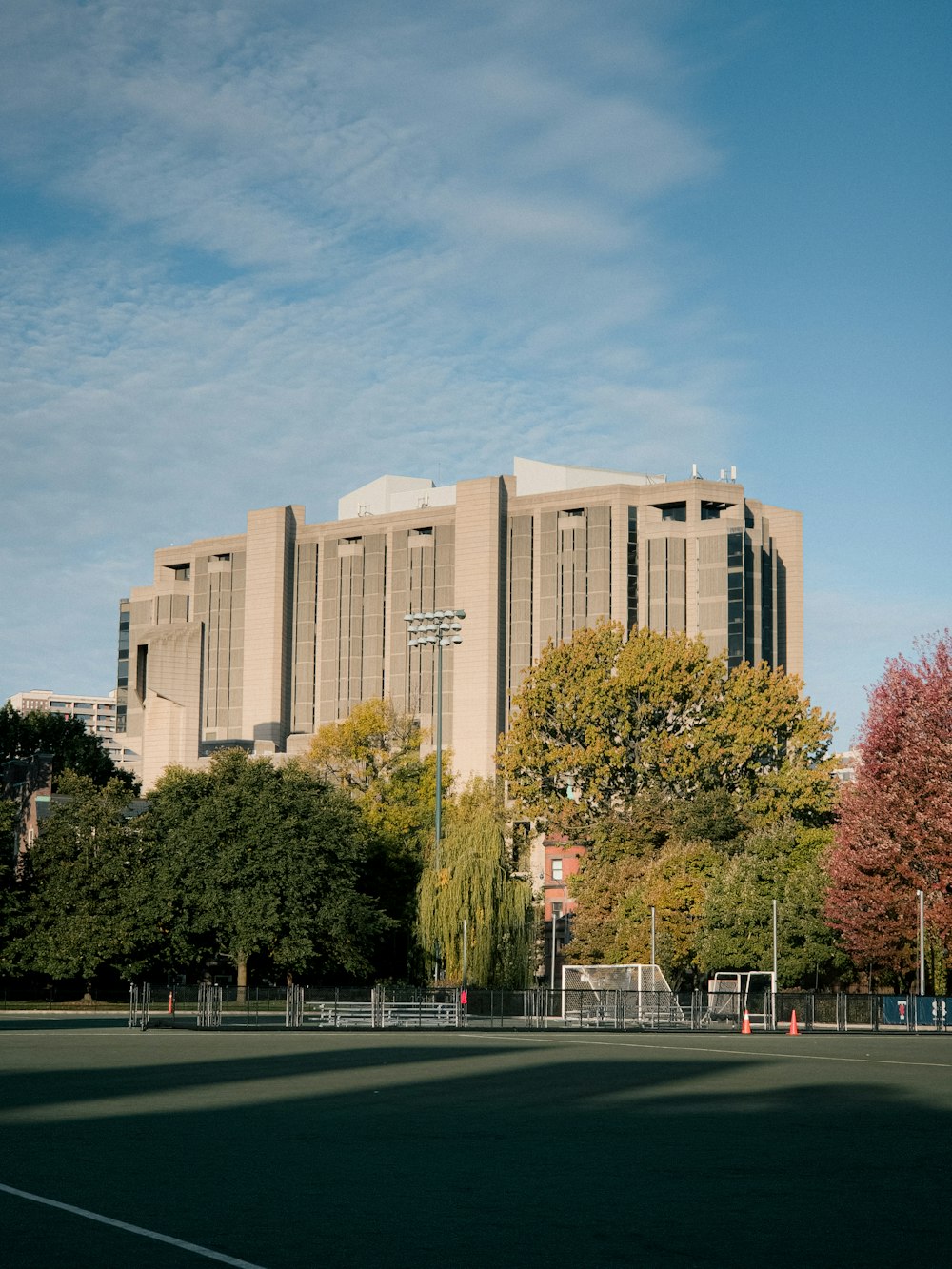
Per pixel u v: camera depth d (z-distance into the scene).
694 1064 41.00
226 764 94.50
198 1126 22.95
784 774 110.81
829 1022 73.00
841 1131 23.78
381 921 90.50
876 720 84.06
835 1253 13.39
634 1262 12.83
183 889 87.25
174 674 153.12
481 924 86.38
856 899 82.25
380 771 107.50
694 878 99.69
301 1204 15.66
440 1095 29.70
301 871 86.81
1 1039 51.09
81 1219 14.39
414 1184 17.31
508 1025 71.56
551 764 113.56
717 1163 19.56
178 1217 14.68
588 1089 31.56
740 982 92.06
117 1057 40.91
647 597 192.75
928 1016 72.94
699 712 114.19
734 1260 12.98
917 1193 17.14
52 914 86.19
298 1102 27.34
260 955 92.12
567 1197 16.59
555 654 115.69
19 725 130.88
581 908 103.00
